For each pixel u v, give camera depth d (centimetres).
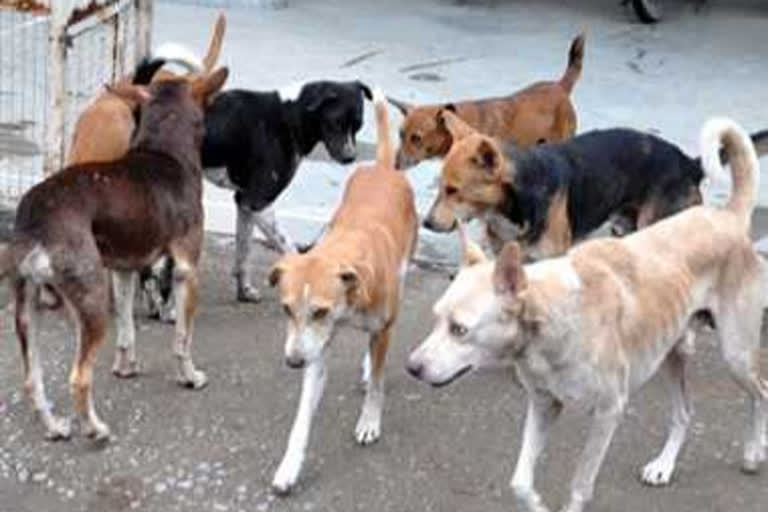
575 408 540
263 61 1166
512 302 482
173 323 705
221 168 735
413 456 592
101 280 577
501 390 649
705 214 562
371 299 564
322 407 630
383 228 596
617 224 750
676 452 583
